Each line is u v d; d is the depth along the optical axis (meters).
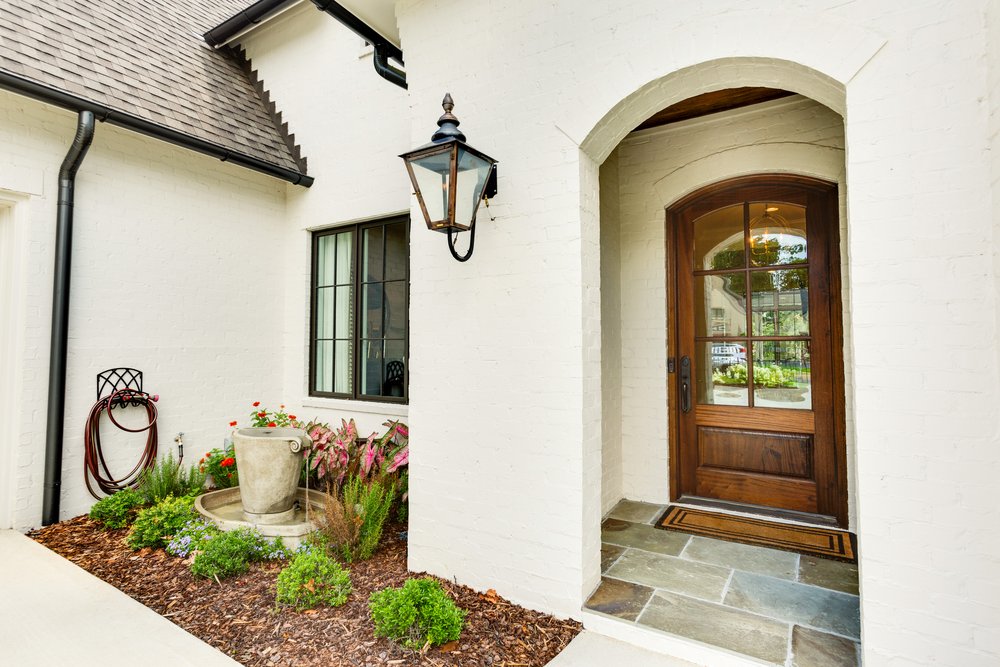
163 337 4.59
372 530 3.27
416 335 3.10
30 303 3.77
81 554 3.29
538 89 2.69
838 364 3.53
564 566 2.55
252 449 3.69
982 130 1.79
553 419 2.62
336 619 2.49
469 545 2.85
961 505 1.80
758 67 2.24
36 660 2.18
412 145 3.13
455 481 2.92
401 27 3.20
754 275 3.87
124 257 4.32
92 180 4.13
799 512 3.68
